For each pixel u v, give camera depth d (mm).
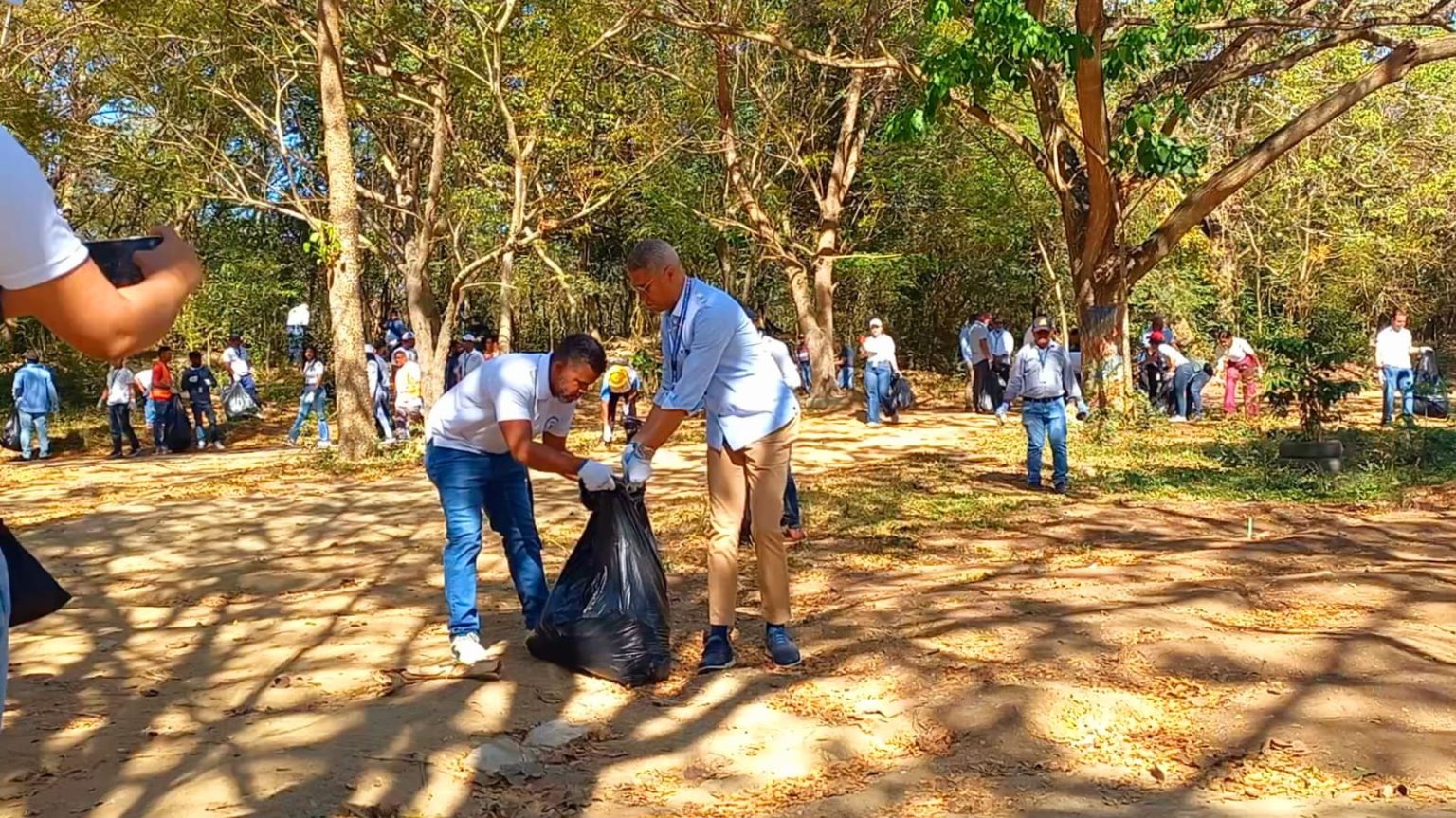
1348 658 5246
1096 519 10383
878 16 22953
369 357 20859
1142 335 26875
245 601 7586
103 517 11484
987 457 15953
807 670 5406
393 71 19375
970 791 4000
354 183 16844
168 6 18203
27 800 3838
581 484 5438
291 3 18984
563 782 4152
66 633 6676
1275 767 4125
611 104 22438
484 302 37719
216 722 4750
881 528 9914
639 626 5227
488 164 23938
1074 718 4633
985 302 38781
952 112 21297
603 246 37562
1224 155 25984
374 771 4066
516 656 5645
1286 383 16328
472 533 5652
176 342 34469
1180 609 6297
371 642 6223
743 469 5422
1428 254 30984
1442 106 25609
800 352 28766
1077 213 19969
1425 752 4176
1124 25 17984
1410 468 13367
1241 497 11852
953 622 6051
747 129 26703
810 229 28672
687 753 4410
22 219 1639
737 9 21906
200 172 20844
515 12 19828
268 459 18297
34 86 20062
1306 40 21281
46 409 20375
